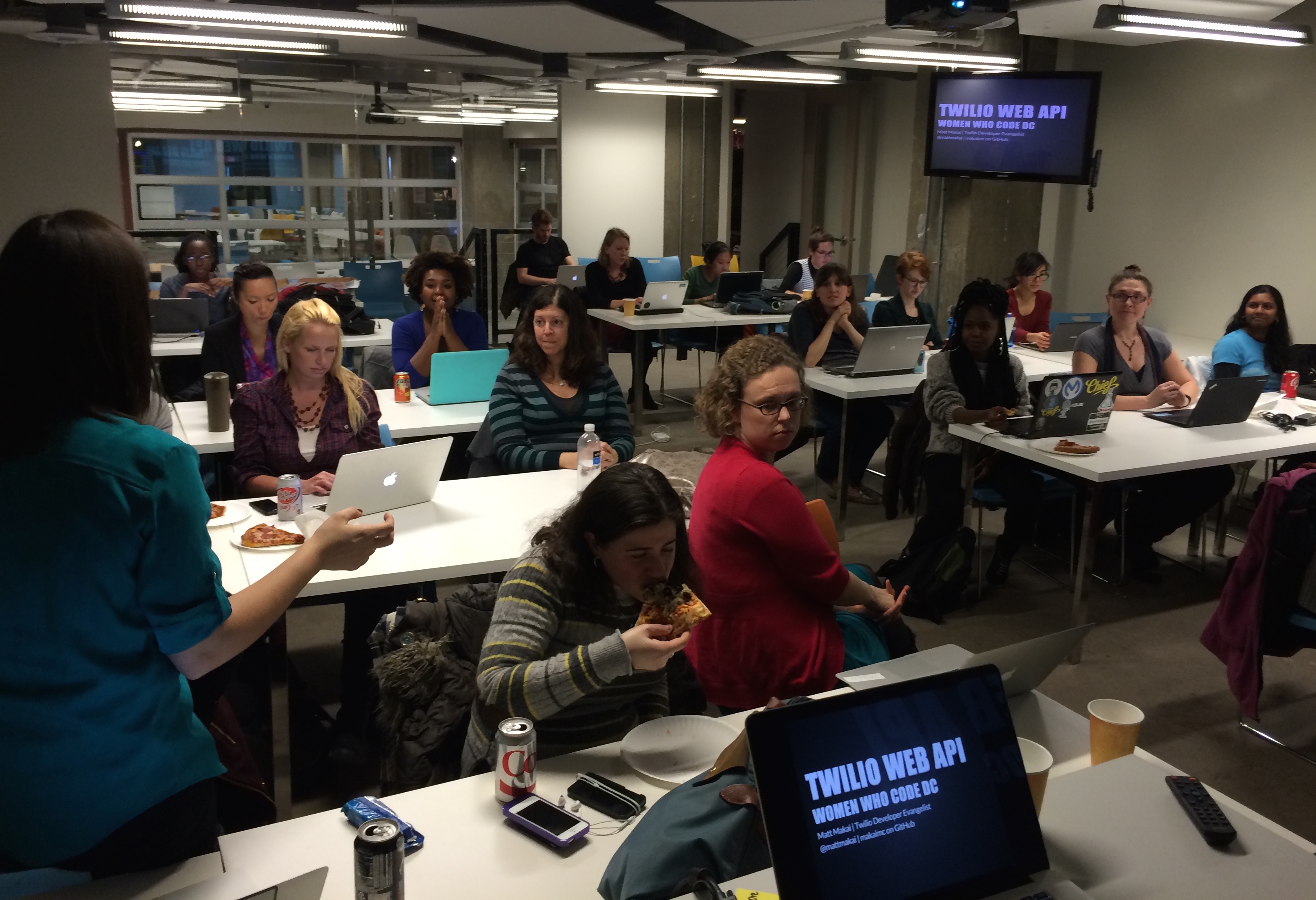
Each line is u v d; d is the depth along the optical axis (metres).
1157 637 3.74
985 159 7.25
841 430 4.69
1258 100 6.52
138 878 1.28
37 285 1.12
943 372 4.11
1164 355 4.58
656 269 8.45
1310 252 6.30
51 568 1.13
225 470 3.76
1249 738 3.05
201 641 1.23
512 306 8.37
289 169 7.41
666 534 1.73
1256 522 2.89
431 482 2.96
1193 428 4.00
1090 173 6.83
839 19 5.81
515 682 1.65
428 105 7.88
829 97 10.25
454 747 2.16
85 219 1.15
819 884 1.07
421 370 4.47
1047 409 3.71
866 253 10.17
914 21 4.09
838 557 2.50
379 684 2.22
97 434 1.15
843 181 10.30
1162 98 7.20
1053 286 8.29
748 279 7.17
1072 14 5.92
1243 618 2.96
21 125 6.73
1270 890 1.27
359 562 1.44
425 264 4.45
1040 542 4.72
